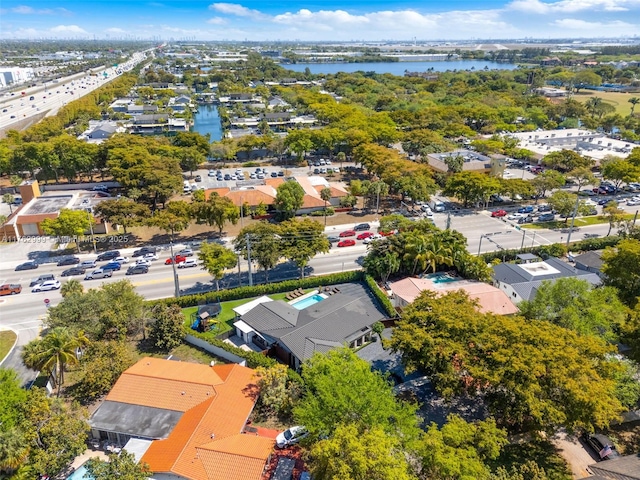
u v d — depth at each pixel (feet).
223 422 155.74
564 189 452.35
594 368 152.87
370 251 280.31
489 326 167.84
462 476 117.70
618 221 331.36
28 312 243.40
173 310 217.56
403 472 114.52
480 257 289.53
